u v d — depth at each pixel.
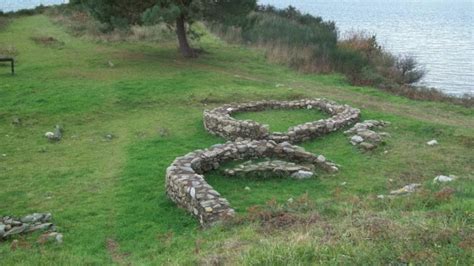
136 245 9.29
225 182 12.48
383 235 7.07
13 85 22.19
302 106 20.36
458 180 11.89
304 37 33.88
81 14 42.41
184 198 10.90
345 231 7.43
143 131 17.61
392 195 10.66
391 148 15.43
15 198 11.88
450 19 96.56
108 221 10.48
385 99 22.53
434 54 46.50
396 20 92.19
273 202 10.26
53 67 26.19
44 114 18.92
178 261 7.46
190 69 26.53
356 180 12.77
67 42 33.97
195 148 15.77
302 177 12.69
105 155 15.19
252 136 15.96
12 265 8.14
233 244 7.70
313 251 6.71
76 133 17.48
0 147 15.85
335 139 16.39
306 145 15.89
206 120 17.61
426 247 6.62
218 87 22.92
